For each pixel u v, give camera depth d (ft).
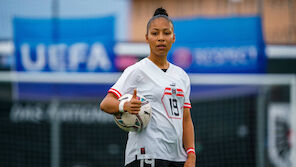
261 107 93.56
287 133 92.27
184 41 95.35
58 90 96.07
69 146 99.04
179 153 40.14
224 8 96.22
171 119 38.75
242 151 96.53
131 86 39.06
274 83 93.45
